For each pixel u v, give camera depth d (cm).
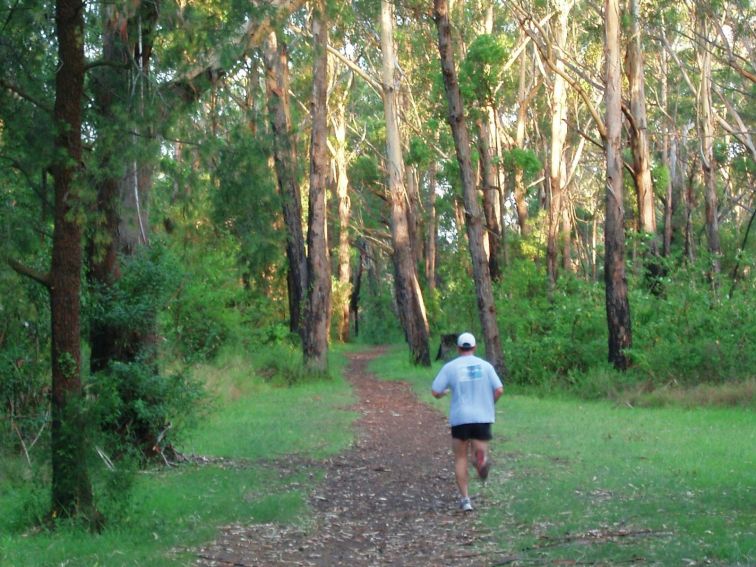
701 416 1823
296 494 1082
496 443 1495
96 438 888
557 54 2844
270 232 1109
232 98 1085
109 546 804
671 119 4134
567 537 841
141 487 1068
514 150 3562
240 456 1391
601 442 1469
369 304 6762
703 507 937
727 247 4722
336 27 3381
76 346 872
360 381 3078
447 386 1024
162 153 1003
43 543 809
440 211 5406
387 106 3412
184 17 1013
